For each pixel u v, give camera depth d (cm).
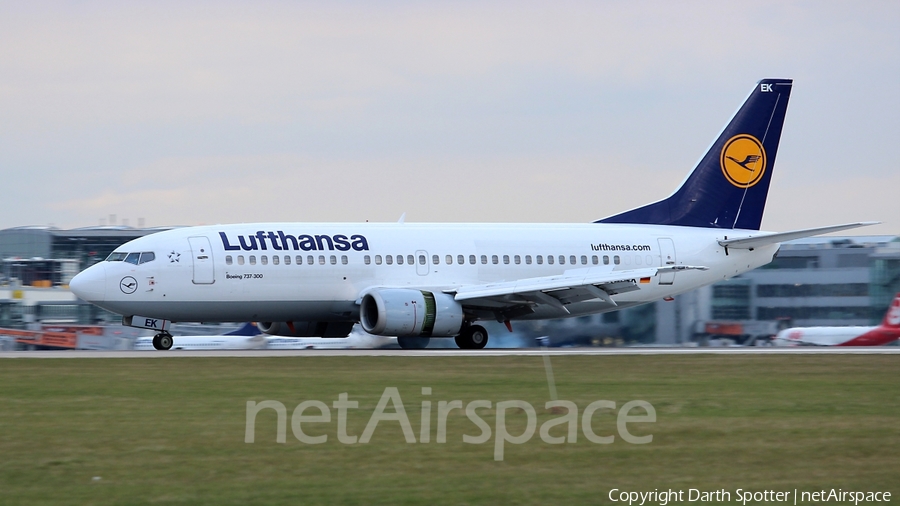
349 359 12600
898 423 8050
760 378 11206
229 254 15125
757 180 18262
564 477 6219
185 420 7769
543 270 16812
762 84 18188
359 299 15662
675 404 8900
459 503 5634
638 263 17312
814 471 6469
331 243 15712
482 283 16438
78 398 8862
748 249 18025
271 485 5925
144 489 5822
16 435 7188
